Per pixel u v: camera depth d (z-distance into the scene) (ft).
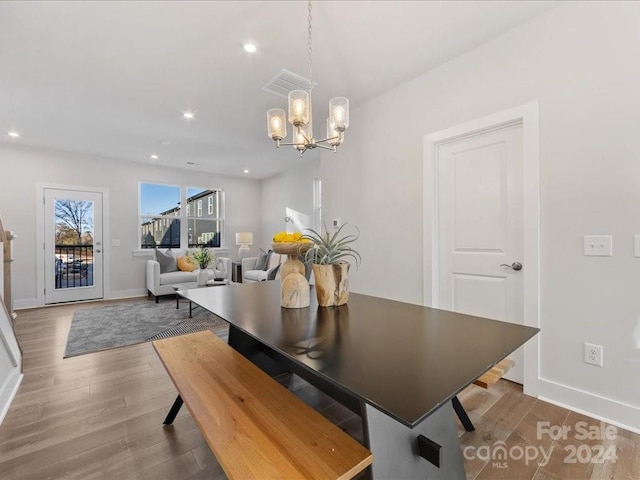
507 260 7.27
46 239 15.80
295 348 3.26
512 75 6.91
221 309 4.99
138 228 18.69
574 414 5.90
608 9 5.65
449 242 8.40
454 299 8.29
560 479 4.36
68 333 11.01
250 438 3.20
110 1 6.04
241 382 4.40
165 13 6.39
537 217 6.49
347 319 4.39
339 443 3.15
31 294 15.39
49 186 15.87
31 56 7.83
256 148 15.89
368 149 10.44
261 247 23.93
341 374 2.64
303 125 5.77
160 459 4.74
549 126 6.35
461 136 7.96
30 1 6.00
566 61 6.13
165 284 16.53
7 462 4.67
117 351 9.27
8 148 14.88
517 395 6.64
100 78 8.95
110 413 5.98
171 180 19.95
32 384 7.15
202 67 8.41
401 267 9.41
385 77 8.96
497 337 3.59
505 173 7.30
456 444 4.22
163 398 6.55
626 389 5.47
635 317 5.39
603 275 5.71
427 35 7.12
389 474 3.34
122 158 17.75
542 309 6.45
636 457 4.76
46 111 11.12
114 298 17.63
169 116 11.73
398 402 2.19
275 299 5.81
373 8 6.27
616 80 5.57
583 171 5.93
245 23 6.72
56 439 5.20
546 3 6.15
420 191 8.88
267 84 9.34
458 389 2.39
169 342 6.04
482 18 6.56
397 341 3.47
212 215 22.00
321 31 6.98
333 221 11.85
